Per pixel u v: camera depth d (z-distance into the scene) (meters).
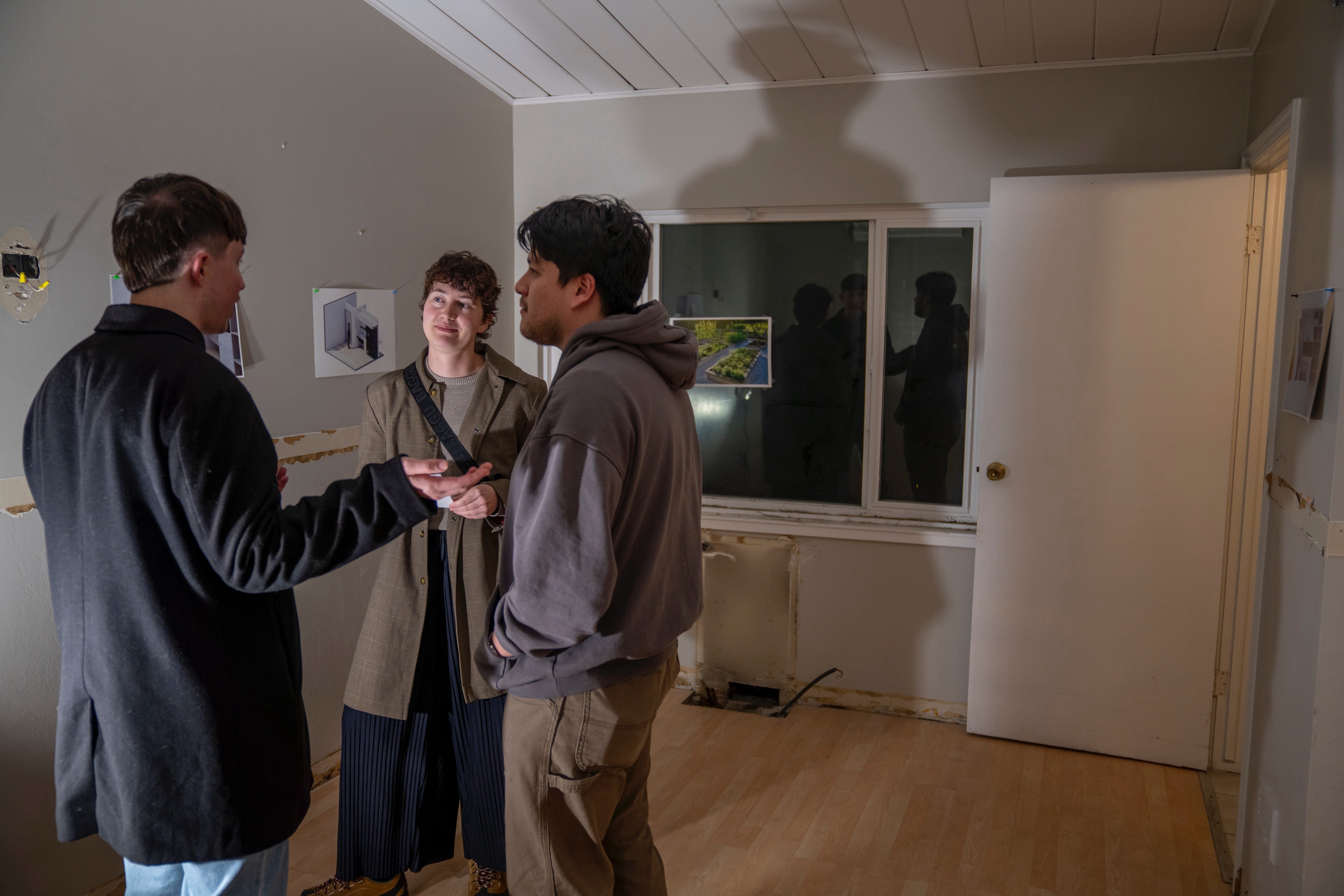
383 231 2.64
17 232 1.63
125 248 1.16
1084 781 2.67
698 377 3.37
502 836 1.91
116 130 1.80
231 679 1.16
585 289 1.41
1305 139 1.89
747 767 2.74
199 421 1.09
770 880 2.13
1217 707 2.79
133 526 1.10
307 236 2.33
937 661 3.12
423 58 2.79
